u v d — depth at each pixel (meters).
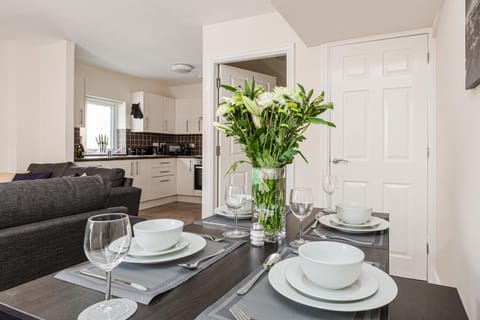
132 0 2.77
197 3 2.78
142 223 0.96
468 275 1.36
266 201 1.08
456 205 1.63
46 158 3.97
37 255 1.23
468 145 1.36
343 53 2.69
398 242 2.53
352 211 1.28
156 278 0.76
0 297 0.66
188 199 5.91
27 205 1.25
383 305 0.60
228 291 0.70
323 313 0.60
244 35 3.06
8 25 3.35
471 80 1.18
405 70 2.49
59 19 3.19
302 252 0.73
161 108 5.98
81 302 0.64
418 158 2.46
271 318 0.58
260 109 1.00
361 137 2.66
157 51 4.21
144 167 5.13
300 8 2.07
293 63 2.85
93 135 5.13
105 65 4.88
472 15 1.15
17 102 3.79
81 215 1.44
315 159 2.82
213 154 3.26
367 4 2.00
